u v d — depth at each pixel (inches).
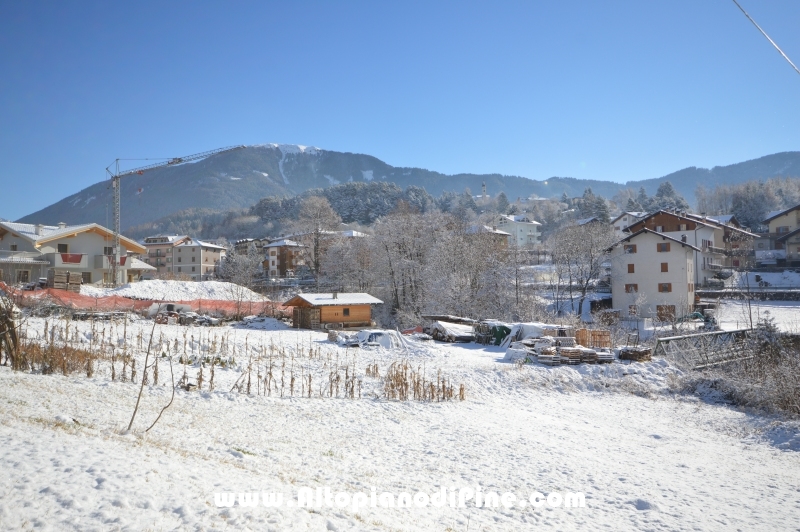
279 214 7568.9
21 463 286.5
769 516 460.8
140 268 2640.3
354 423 664.4
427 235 2608.3
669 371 1140.5
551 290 2605.8
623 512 449.1
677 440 741.9
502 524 392.2
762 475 592.7
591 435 732.0
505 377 1053.8
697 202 6127.0
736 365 1235.2
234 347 1172.5
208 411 616.4
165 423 511.2
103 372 747.4
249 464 407.5
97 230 2347.4
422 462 535.8
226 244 5708.7
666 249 2314.2
